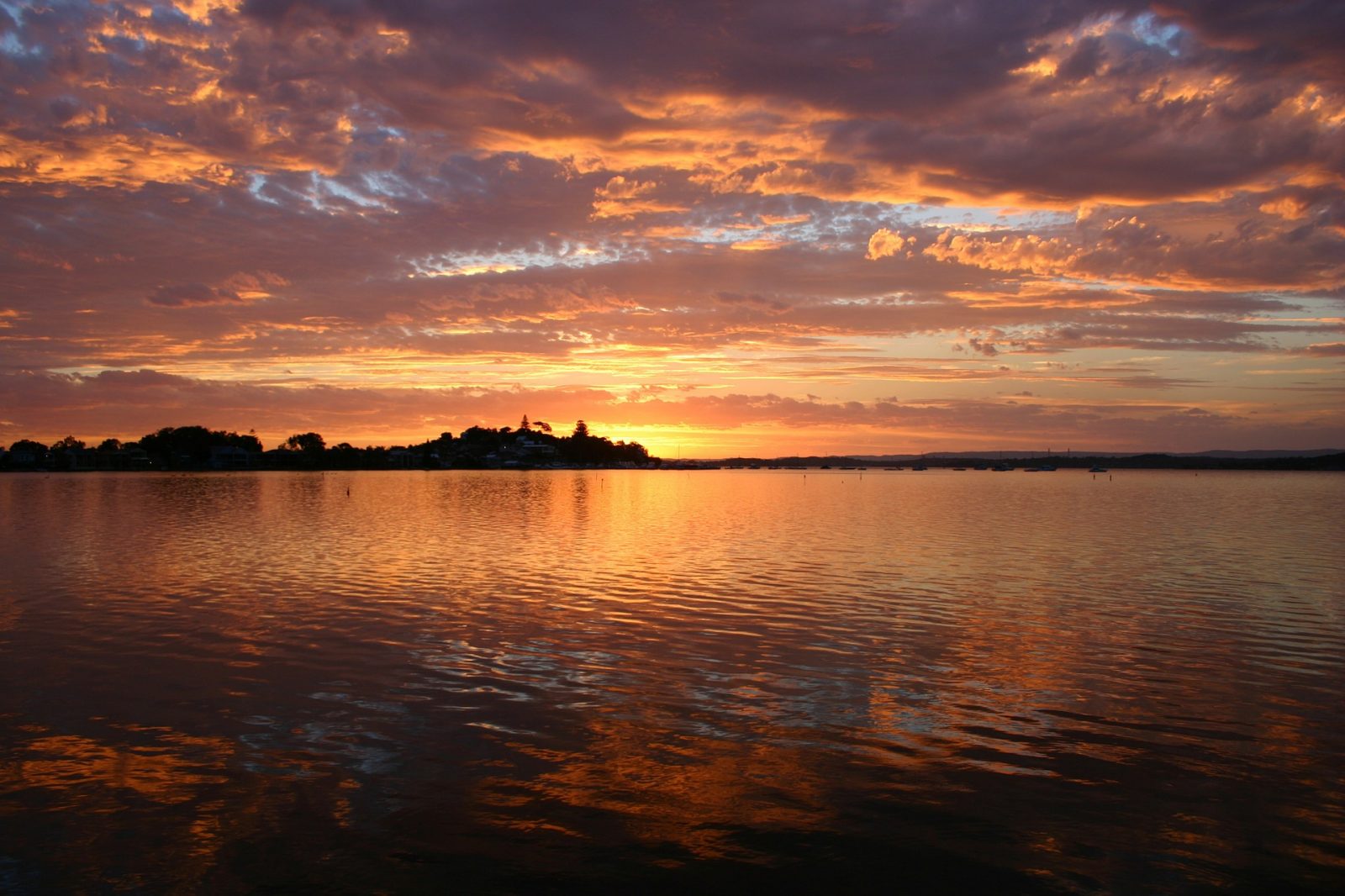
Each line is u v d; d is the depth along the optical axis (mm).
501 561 40500
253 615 26594
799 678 19688
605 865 11328
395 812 12734
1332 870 11273
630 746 15352
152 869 11172
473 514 76125
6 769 14211
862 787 13688
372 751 15031
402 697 18109
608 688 18859
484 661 21094
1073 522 66688
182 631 24250
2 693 18266
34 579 34062
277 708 17344
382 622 25656
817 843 11906
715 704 17797
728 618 26438
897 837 12070
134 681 19203
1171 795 13477
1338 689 19062
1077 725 16609
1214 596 30641
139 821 12422
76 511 78438
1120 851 11742
